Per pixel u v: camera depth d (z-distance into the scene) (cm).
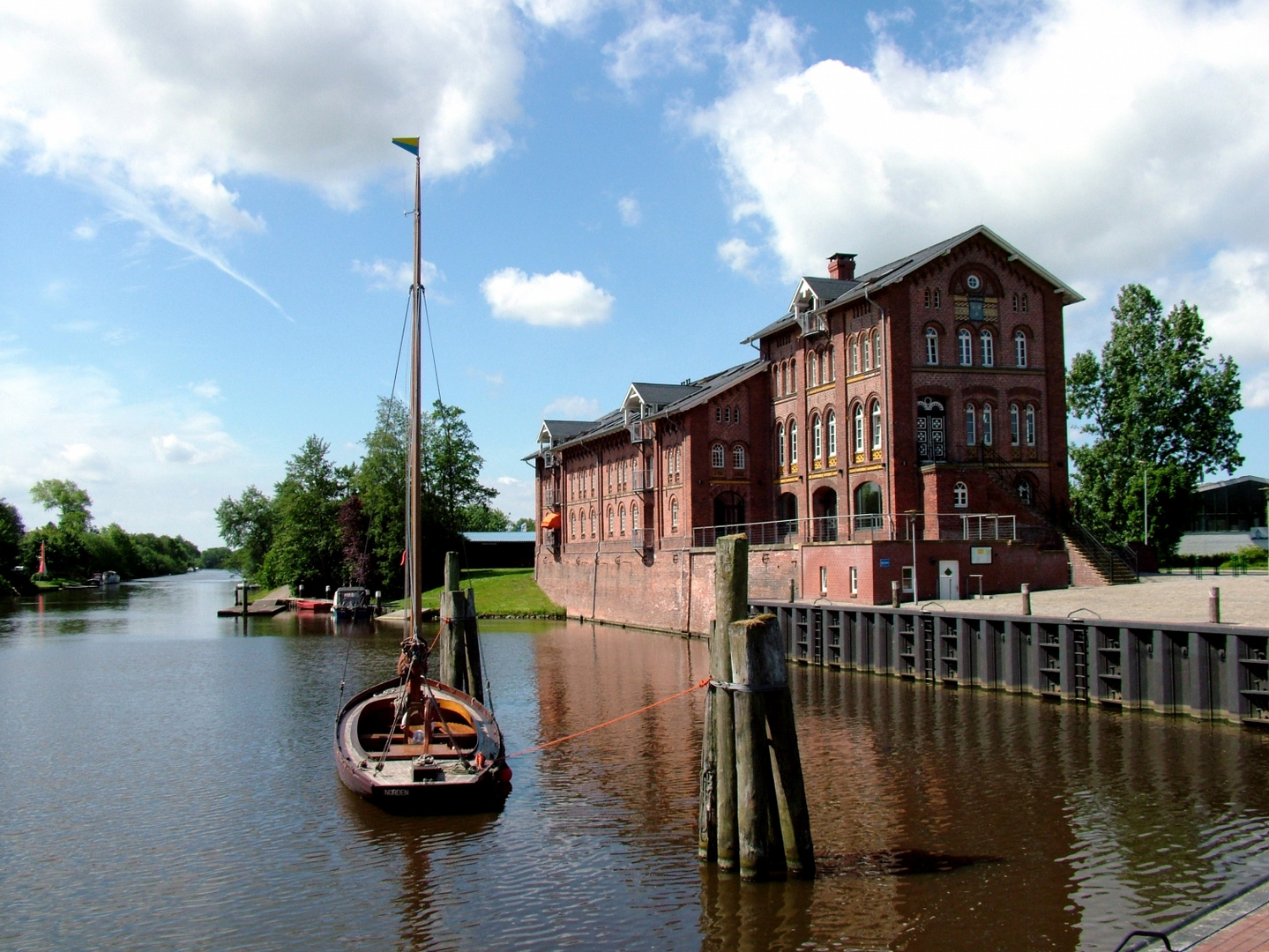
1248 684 2434
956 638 3325
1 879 1650
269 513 14488
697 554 5578
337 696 3581
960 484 4659
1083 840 1667
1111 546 5062
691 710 3045
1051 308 5119
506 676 3956
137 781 2300
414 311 2428
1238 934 1095
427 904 1486
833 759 2300
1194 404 6656
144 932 1422
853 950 1259
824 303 5303
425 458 9938
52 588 15275
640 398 6738
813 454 5634
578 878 1563
